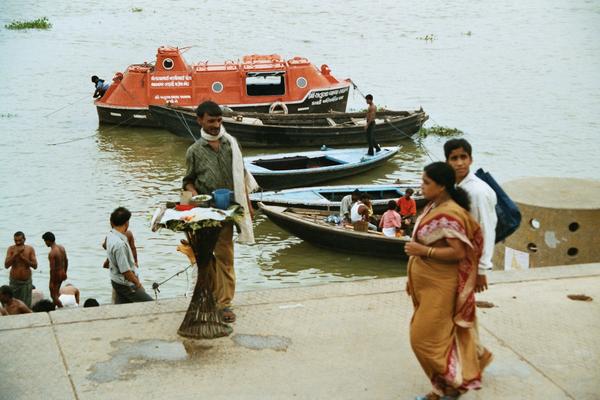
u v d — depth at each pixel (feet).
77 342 20.22
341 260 57.82
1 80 118.93
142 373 18.76
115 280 33.35
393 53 146.61
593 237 28.60
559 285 24.29
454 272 16.78
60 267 46.32
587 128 94.99
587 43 159.02
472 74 128.36
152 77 94.99
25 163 79.71
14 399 17.58
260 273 55.06
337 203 63.57
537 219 28.94
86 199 68.49
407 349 20.08
